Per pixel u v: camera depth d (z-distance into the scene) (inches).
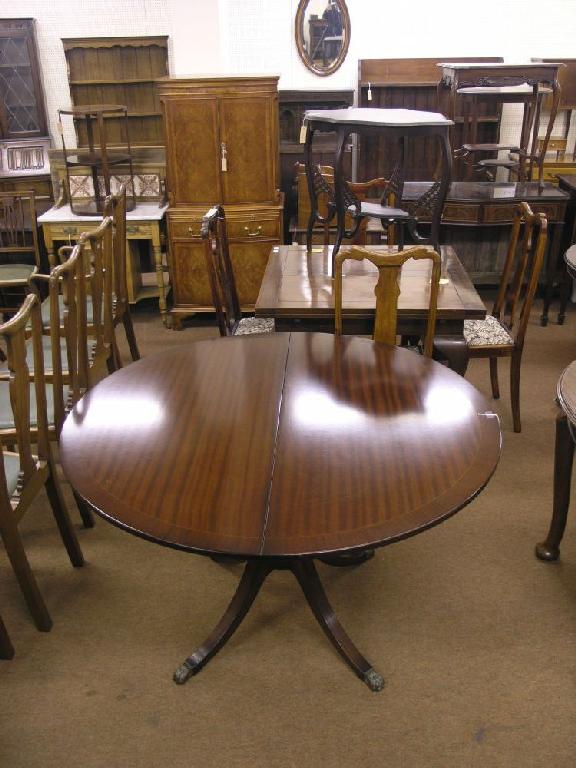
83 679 73.0
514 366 115.4
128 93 194.9
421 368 79.4
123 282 130.7
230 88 151.9
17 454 79.9
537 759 63.8
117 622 80.4
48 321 118.6
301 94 189.5
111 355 120.1
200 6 169.0
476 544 92.6
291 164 193.0
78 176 183.9
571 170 197.2
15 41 190.4
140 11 190.5
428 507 56.1
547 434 119.5
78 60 191.3
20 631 79.4
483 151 196.5
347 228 168.9
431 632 78.3
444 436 65.7
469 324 120.0
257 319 121.6
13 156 196.7
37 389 77.4
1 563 90.5
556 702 69.6
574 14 197.5
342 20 199.0
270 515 55.5
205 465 62.1
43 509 102.0
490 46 202.1
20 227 168.9
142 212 166.4
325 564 88.8
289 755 64.6
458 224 166.9
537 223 109.3
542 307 180.5
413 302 97.4
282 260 118.6
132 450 64.6
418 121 95.7
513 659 74.7
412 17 199.5
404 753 64.6
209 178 159.5
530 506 100.5
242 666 74.2
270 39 202.7
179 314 169.0
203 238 102.6
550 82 163.9
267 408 71.1
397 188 107.6
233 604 74.7
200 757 64.6
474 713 68.4
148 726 67.8
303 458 62.6
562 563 88.9
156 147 184.1
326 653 75.7
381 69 198.5
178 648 76.7
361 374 78.1
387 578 86.7
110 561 90.4
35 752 65.4
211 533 53.8
